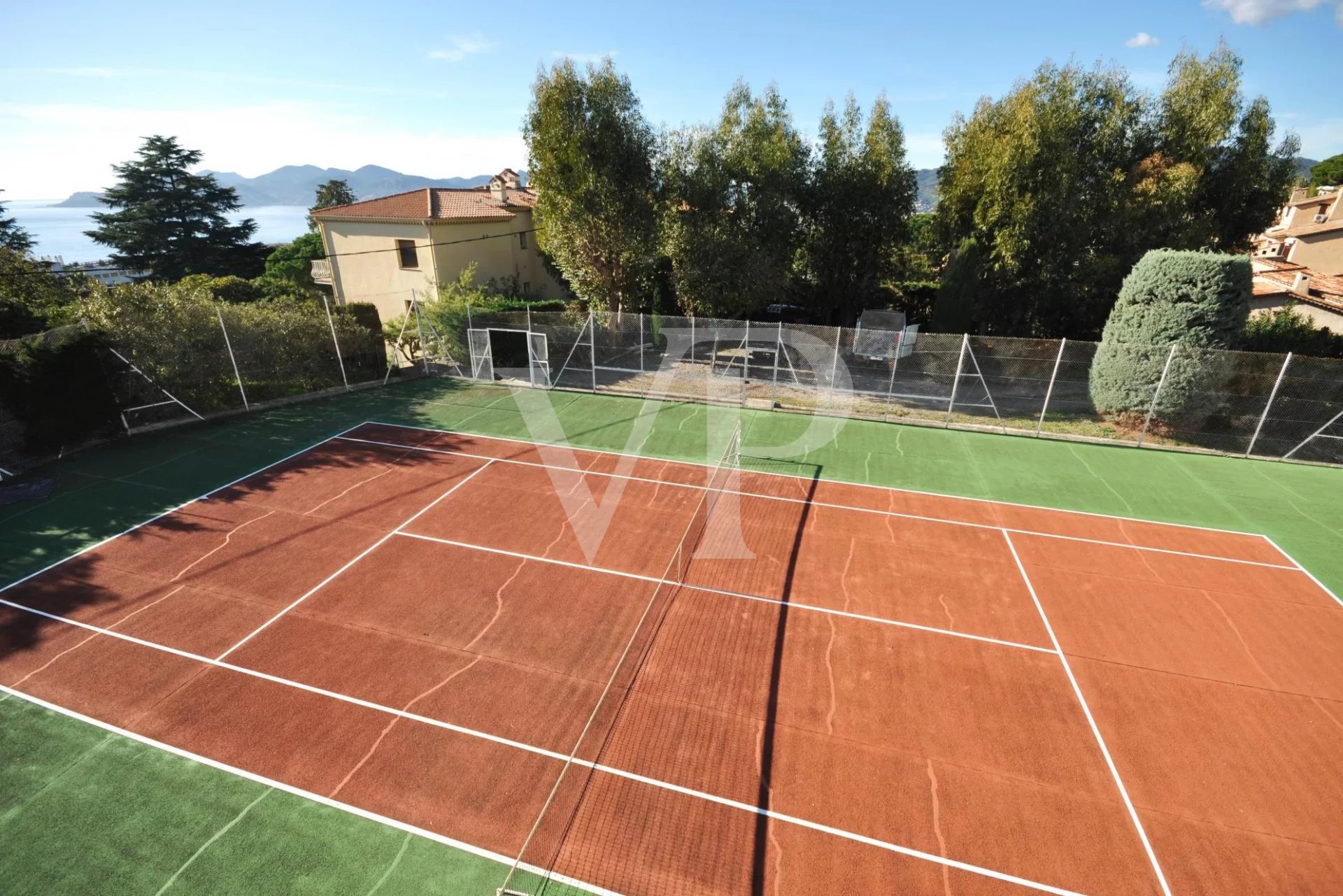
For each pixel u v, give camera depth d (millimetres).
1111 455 15531
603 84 19906
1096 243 20578
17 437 13281
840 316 25688
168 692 7676
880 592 9984
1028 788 6652
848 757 6988
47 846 5852
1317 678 8273
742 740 7180
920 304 27047
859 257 24234
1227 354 15156
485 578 10117
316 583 9898
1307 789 6703
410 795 6430
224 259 42219
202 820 6125
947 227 23984
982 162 21156
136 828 6035
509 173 36000
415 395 19703
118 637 8594
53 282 21609
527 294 32125
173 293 16422
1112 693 7984
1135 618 9422
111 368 14906
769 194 22188
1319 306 22344
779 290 23406
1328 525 12156
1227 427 15836
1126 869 5848
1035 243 20000
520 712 7512
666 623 9172
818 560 10844
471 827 6113
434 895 5508
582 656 8461
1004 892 5629
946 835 6137
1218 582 10328
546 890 5562
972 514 12508
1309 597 9969
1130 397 16312
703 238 21516
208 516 11797
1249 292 15352
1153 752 7129
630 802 6398
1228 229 21469
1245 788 6699
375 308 21922
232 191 43156
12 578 9789
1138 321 16016
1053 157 19156
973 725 7465
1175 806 6488
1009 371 19734
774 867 5801
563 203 20703
